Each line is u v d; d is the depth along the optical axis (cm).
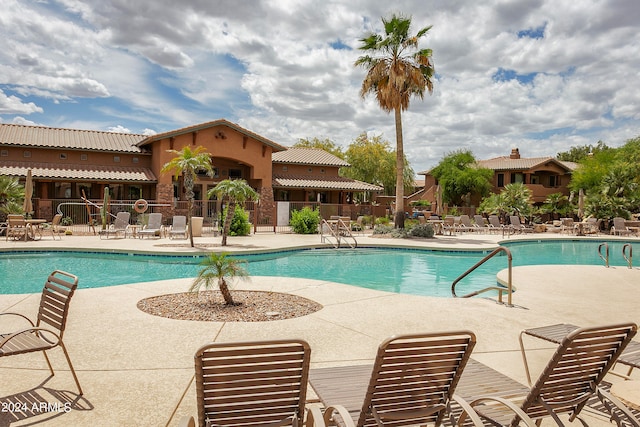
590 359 288
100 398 396
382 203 4269
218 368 241
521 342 440
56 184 2775
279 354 249
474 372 354
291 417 263
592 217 3281
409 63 2339
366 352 543
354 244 1955
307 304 800
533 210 3547
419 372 264
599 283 1077
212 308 752
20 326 621
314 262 1598
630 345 409
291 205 3022
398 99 2348
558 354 268
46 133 2905
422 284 1227
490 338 616
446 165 4450
